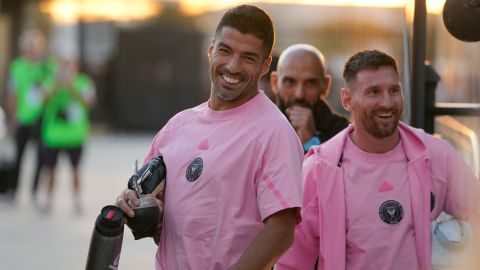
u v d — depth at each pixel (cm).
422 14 938
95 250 701
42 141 2475
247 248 704
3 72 4344
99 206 2573
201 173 727
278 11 4209
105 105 5288
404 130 811
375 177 794
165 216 752
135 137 5031
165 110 5284
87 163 3644
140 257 1866
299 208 709
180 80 5275
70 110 2442
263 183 712
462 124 983
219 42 727
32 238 2081
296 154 721
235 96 731
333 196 796
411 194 790
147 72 5269
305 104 1002
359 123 795
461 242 800
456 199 808
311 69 996
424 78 945
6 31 4422
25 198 2720
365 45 4125
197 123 761
